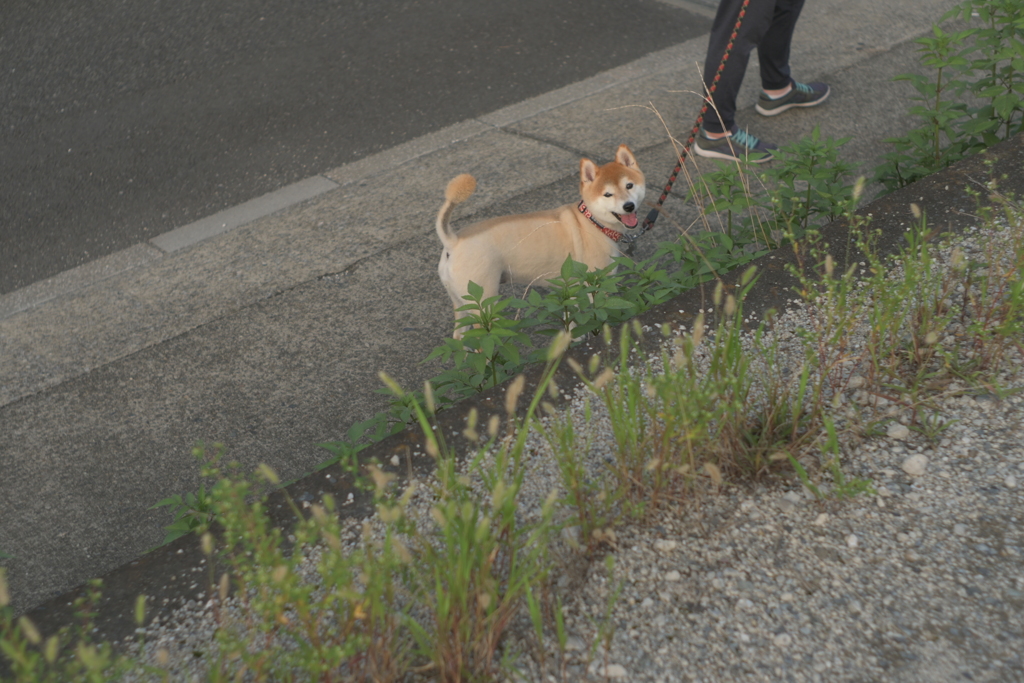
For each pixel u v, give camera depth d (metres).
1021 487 2.36
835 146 4.15
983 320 2.86
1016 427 2.56
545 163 5.90
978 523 2.28
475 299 3.12
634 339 3.07
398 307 4.62
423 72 7.62
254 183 6.12
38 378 4.38
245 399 4.07
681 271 3.68
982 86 4.61
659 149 5.89
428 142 6.43
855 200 3.10
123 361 4.42
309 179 6.09
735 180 4.11
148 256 5.39
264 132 6.84
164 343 4.52
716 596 2.17
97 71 8.26
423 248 5.10
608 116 6.48
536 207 5.35
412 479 2.61
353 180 6.00
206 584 2.35
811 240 3.39
